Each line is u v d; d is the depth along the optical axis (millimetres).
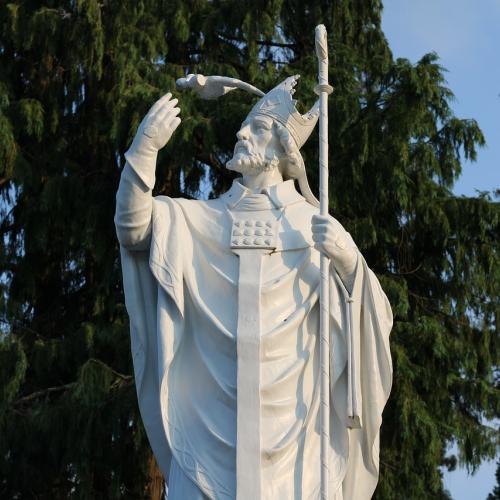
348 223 22625
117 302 23094
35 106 23125
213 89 12797
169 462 11711
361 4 24609
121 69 23109
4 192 24062
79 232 23203
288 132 12461
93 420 21531
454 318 23516
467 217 23375
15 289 24094
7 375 22062
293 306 11773
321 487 11211
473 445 22656
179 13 24328
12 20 23453
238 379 11438
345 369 11750
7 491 22750
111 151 23719
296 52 25109
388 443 22047
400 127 22469
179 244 11914
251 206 12195
